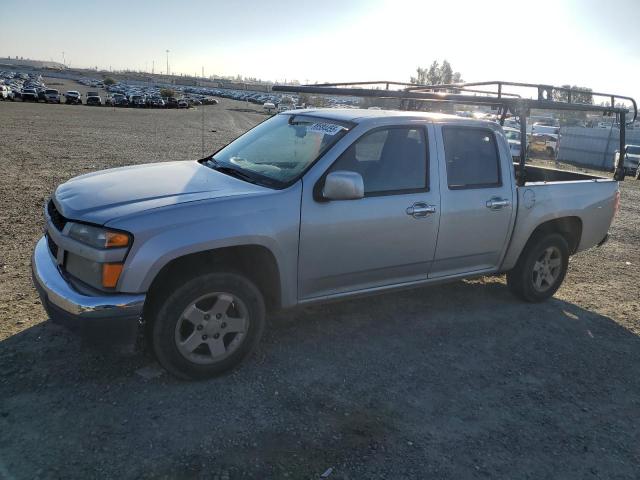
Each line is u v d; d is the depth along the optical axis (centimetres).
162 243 316
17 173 1130
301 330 439
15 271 516
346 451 295
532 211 498
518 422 338
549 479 290
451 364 404
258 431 305
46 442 281
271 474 272
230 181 387
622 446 324
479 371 398
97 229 313
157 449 283
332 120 421
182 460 276
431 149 435
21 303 443
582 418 350
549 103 508
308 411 329
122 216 316
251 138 470
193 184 375
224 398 334
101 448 280
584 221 546
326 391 352
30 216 739
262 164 413
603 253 789
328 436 306
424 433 318
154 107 6762
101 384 336
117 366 358
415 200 420
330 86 537
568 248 546
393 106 661
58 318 316
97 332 309
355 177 359
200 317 342
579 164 2817
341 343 422
